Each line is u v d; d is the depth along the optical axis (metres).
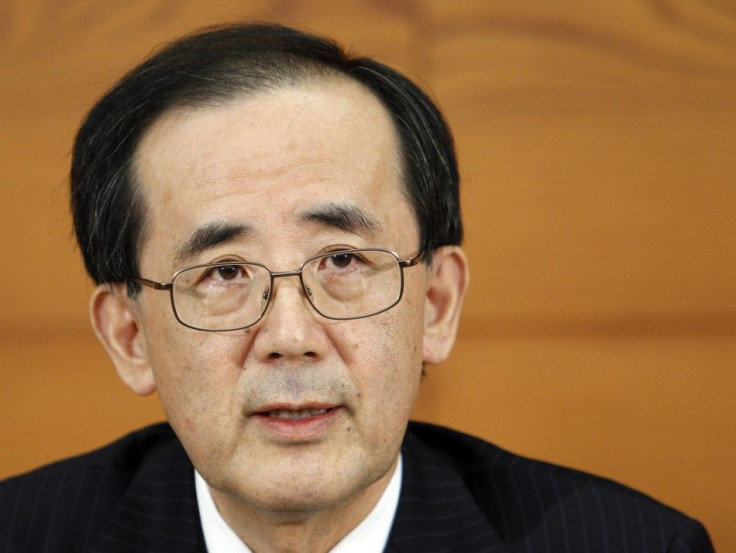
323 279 4.65
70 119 8.16
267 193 4.59
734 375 7.84
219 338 4.62
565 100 7.96
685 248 7.88
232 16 8.07
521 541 5.61
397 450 4.81
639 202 7.91
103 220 5.13
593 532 5.63
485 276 7.99
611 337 7.94
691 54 7.88
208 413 4.65
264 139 4.65
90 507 5.99
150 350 4.95
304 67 4.94
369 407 4.64
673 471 7.89
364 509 5.33
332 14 8.06
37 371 8.30
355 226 4.66
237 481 4.63
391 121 5.05
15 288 8.25
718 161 7.85
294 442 4.56
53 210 8.20
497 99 7.98
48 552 5.80
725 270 7.86
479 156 7.96
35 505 6.04
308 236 4.60
